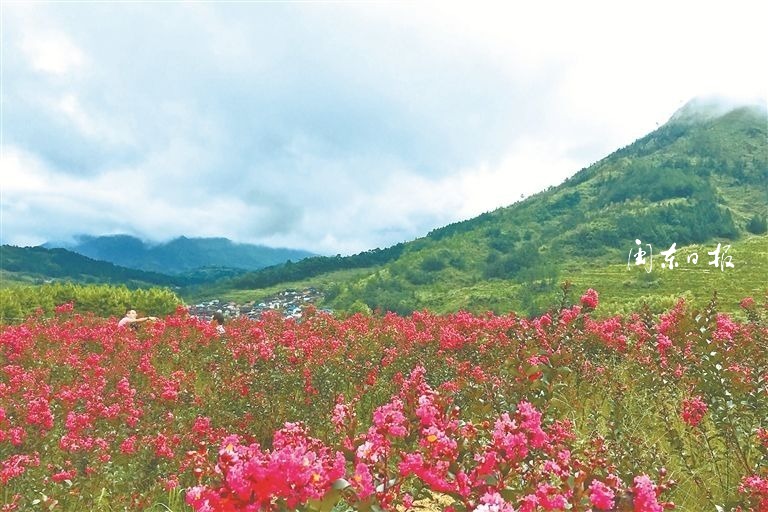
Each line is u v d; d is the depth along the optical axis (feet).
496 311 340.39
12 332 40.16
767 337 29.04
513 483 12.22
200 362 40.09
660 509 10.59
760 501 14.12
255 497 9.86
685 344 26.32
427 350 35.68
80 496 19.88
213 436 24.41
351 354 36.01
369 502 10.79
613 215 622.13
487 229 654.94
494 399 19.61
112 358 40.57
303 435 12.50
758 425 18.92
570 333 25.31
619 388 24.62
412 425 13.28
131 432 26.07
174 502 20.66
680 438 20.24
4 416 21.97
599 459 12.55
